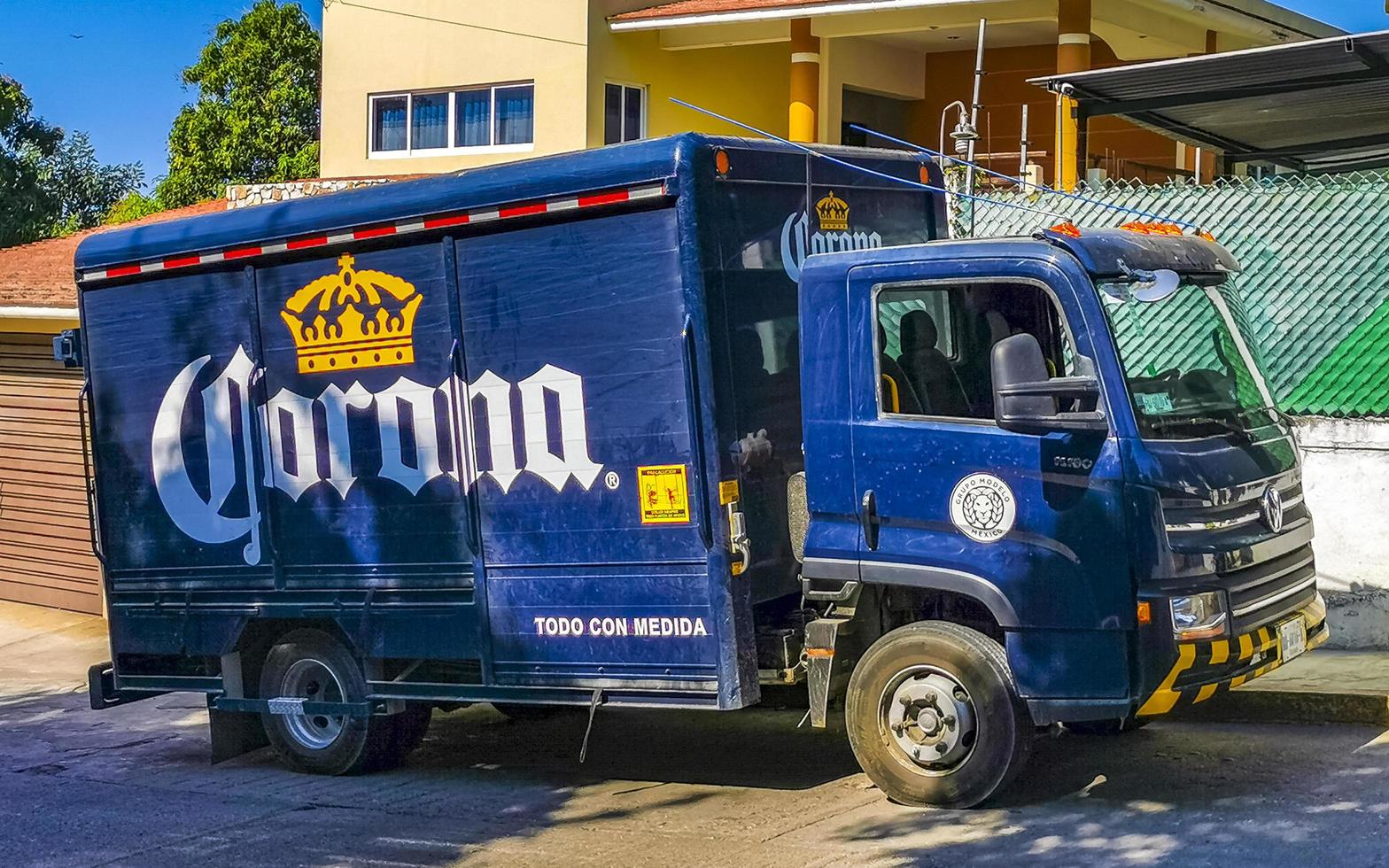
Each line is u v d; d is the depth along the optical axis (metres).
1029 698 6.95
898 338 7.27
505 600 8.19
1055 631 6.86
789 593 7.79
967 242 7.21
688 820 7.70
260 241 8.97
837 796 7.86
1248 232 10.43
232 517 9.36
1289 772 7.52
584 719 10.46
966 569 7.04
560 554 7.93
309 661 9.28
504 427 8.09
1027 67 20.95
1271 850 6.34
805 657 7.49
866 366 7.31
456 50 20.30
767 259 7.75
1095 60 20.77
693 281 7.32
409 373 8.46
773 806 7.81
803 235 8.02
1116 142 21.36
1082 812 7.07
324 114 21.62
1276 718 8.60
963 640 7.11
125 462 9.87
